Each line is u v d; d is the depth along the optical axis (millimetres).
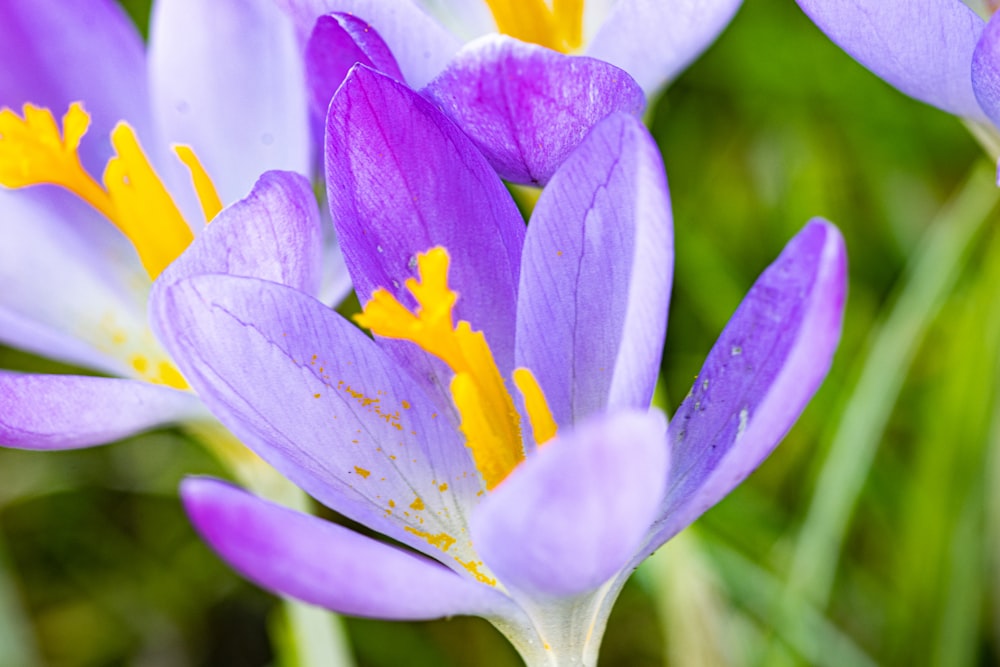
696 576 294
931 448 303
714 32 255
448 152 242
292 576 219
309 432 237
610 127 231
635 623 339
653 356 231
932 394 317
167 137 286
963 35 247
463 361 240
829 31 250
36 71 288
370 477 240
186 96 284
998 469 300
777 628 297
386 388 239
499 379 242
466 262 245
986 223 327
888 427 336
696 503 229
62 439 257
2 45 286
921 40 248
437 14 276
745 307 235
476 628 333
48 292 285
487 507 215
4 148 266
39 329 273
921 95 256
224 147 284
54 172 268
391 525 236
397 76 246
